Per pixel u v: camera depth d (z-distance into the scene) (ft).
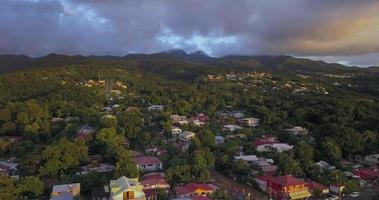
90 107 648.38
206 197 280.92
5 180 285.02
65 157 345.31
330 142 410.11
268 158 390.83
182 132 489.26
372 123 494.18
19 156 414.41
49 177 329.52
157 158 385.29
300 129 516.73
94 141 412.36
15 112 567.18
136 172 317.01
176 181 321.11
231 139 462.60
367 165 394.32
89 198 293.64
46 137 480.23
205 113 641.40
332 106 593.42
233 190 316.40
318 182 329.31
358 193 313.32
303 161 366.63
